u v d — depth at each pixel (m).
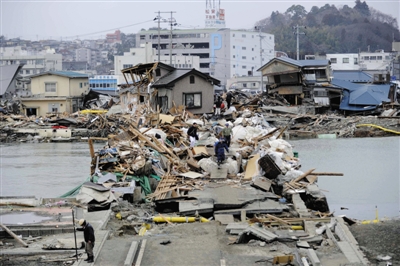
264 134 30.91
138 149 25.67
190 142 30.75
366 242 14.71
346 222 17.16
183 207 18.73
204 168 24.28
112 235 15.73
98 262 13.30
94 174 22.84
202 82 51.00
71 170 34.31
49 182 30.22
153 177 23.27
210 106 51.59
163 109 50.44
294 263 13.20
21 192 27.47
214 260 13.49
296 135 51.34
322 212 20.67
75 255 13.66
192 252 14.10
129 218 17.67
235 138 29.69
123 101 60.00
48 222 15.90
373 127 52.25
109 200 18.61
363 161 35.66
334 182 28.81
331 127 53.88
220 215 18.09
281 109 59.34
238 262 13.32
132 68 55.12
